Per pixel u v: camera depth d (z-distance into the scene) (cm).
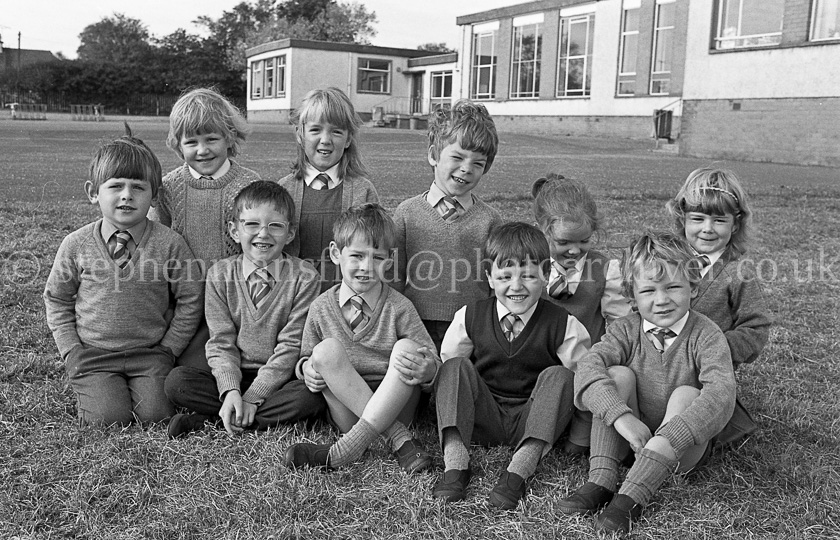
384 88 3888
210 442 276
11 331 383
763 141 1755
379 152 1661
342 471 258
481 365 294
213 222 341
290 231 320
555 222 307
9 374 329
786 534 227
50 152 1351
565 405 267
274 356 303
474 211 336
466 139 314
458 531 222
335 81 3738
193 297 322
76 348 306
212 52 6203
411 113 3675
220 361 302
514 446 283
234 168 349
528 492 249
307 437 285
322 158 346
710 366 258
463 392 266
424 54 3944
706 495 249
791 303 505
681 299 260
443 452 266
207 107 334
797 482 257
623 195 935
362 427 264
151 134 1923
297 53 3634
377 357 297
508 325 288
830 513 238
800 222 799
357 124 352
